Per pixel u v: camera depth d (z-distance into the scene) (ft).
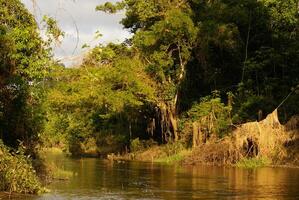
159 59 154.10
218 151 121.19
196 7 161.38
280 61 145.59
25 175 62.13
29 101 88.12
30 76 77.51
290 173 95.35
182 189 69.62
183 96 160.56
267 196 62.28
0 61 75.87
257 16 153.28
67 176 86.69
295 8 152.56
